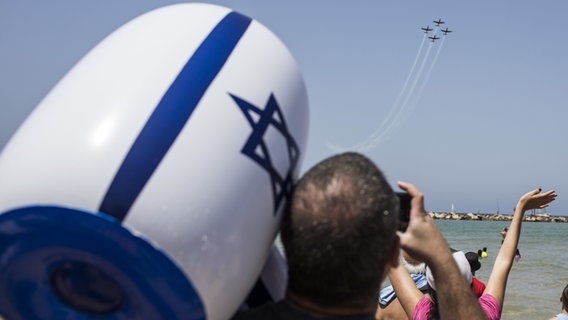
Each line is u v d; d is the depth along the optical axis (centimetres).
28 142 153
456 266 188
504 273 295
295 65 189
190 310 144
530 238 6281
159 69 160
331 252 147
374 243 150
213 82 161
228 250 152
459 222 14312
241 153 156
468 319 185
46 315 160
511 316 1362
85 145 147
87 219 135
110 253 139
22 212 138
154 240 142
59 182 144
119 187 143
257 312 166
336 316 154
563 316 573
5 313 163
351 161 159
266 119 165
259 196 159
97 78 160
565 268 2502
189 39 169
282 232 160
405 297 309
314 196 152
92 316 157
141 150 146
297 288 156
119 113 151
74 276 151
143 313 149
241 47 173
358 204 149
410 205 192
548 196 297
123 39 172
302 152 184
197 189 147
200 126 153
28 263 150
